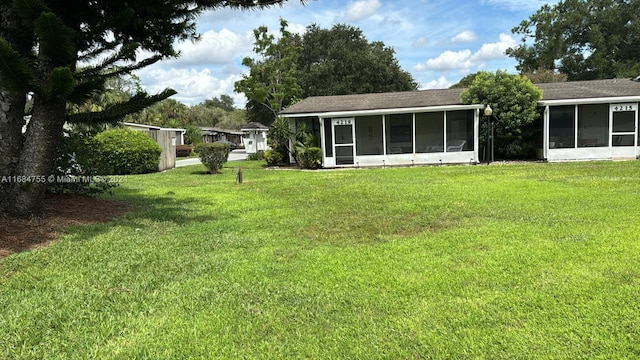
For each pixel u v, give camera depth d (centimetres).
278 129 1816
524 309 308
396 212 685
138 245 496
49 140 556
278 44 2802
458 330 282
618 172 1098
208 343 275
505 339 268
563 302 316
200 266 423
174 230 579
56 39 461
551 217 600
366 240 520
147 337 282
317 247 492
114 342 276
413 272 394
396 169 1480
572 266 391
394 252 461
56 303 333
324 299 339
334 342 273
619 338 263
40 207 582
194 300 341
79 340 278
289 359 255
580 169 1205
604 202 688
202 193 968
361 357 255
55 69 441
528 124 1631
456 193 847
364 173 1374
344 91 3434
